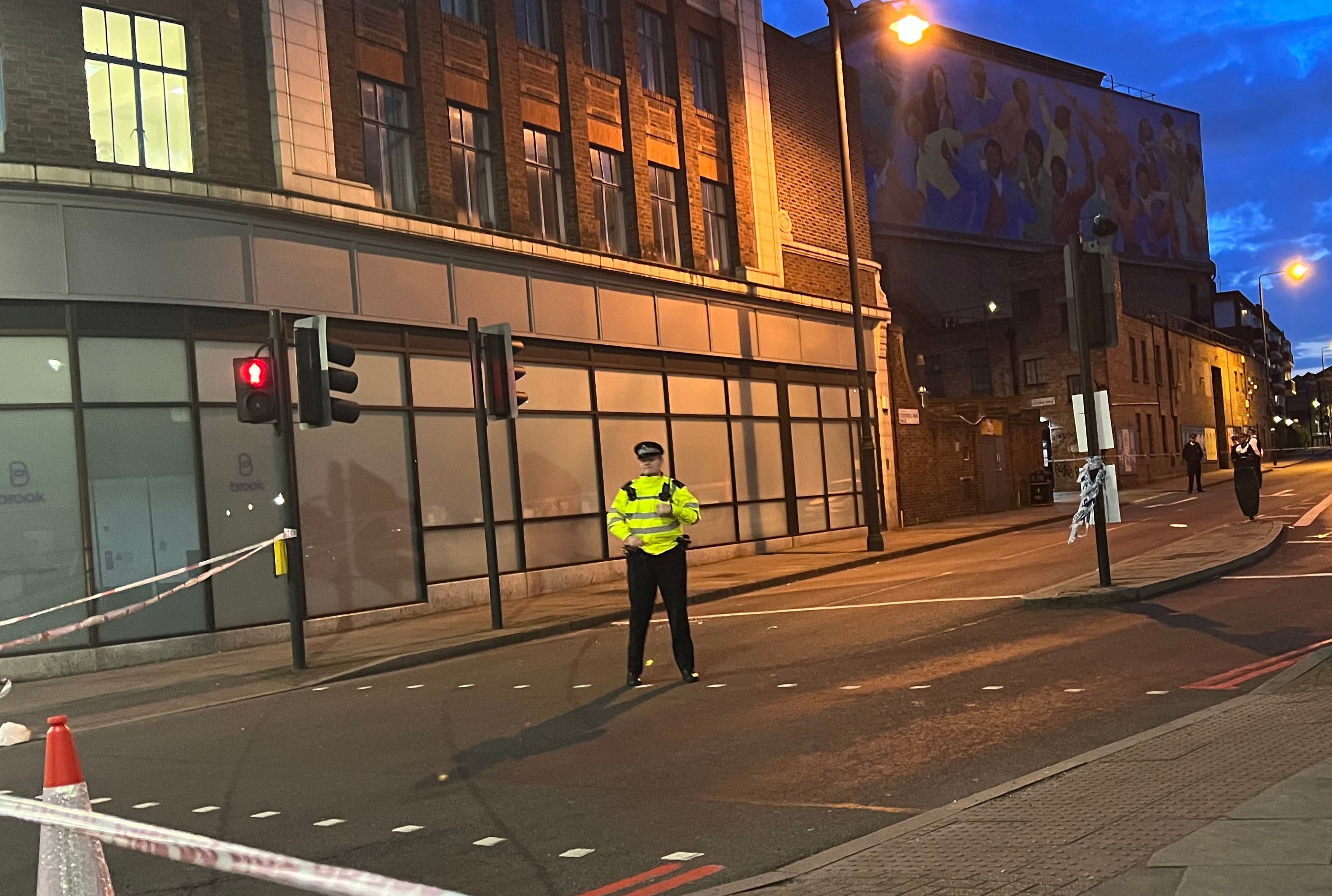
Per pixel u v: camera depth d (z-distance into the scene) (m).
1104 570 13.38
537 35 22.98
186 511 15.81
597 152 23.97
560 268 21.88
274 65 17.33
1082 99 76.62
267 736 9.61
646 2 25.75
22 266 14.62
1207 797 5.29
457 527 19.45
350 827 6.33
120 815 6.99
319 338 13.90
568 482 21.77
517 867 5.40
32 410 14.72
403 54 19.83
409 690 11.62
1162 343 61.00
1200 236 88.00
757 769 7.00
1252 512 23.22
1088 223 76.12
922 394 35.22
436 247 19.41
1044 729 7.42
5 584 14.43
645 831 5.87
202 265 16.06
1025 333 53.22
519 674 11.97
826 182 30.95
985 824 5.27
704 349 25.50
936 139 65.81
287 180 17.20
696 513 10.48
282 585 16.73
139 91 16.19
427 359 19.22
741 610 16.34
